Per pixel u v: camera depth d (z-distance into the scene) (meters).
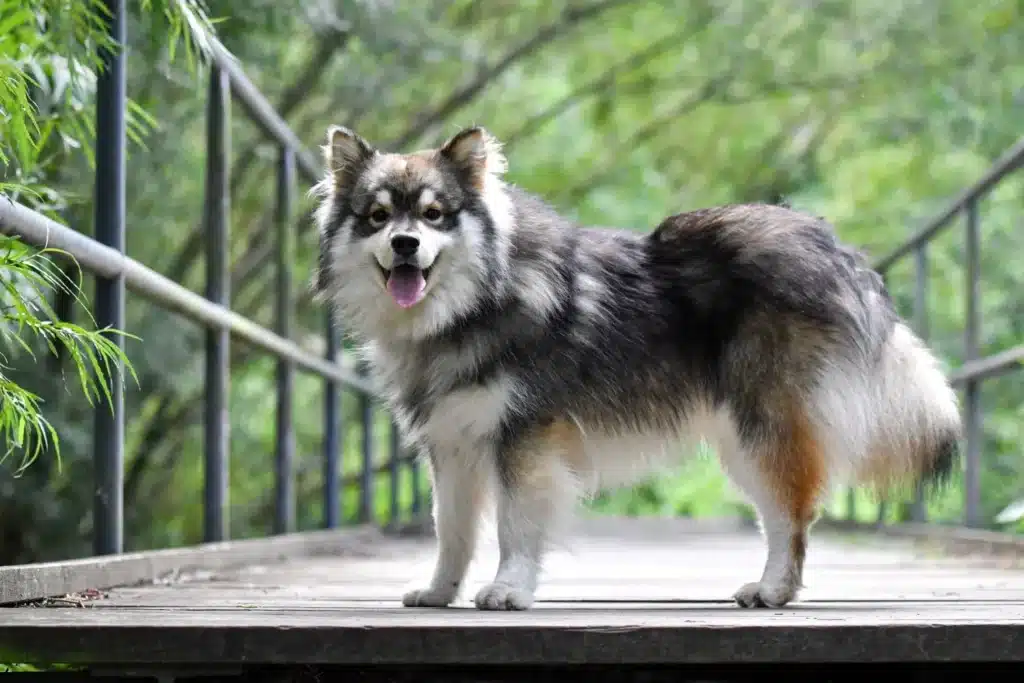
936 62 18.61
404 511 22.11
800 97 23.09
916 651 4.09
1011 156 8.90
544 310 5.30
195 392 13.34
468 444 5.40
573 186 23.23
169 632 4.00
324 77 14.95
